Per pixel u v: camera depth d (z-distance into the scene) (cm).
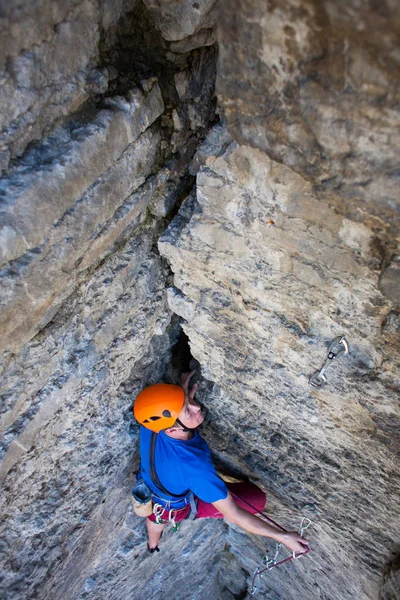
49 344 208
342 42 118
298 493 326
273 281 212
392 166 135
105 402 284
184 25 172
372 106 125
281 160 159
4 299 163
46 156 159
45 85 147
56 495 279
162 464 312
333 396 239
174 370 339
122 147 180
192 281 245
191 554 474
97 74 163
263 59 135
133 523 378
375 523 299
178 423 302
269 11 124
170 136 208
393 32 108
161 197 230
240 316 242
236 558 527
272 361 253
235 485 355
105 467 310
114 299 240
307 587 446
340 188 151
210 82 208
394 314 185
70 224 175
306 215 175
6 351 185
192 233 218
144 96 179
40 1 132
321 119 136
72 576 333
